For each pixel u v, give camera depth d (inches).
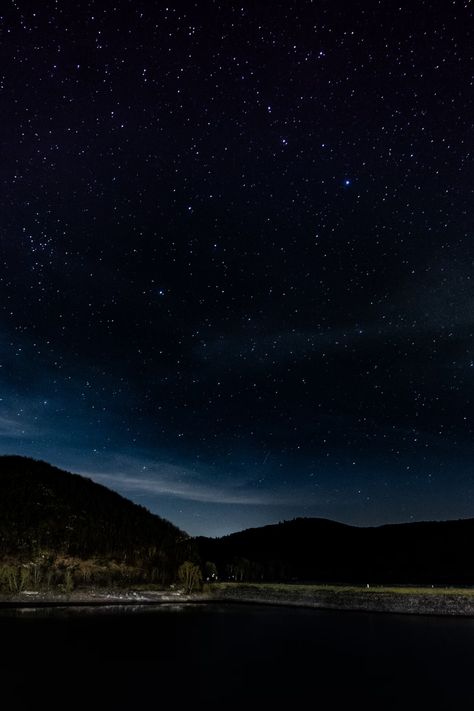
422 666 1139.9
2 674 997.8
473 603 2223.2
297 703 848.9
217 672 1063.0
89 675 1007.6
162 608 2319.1
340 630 1705.2
